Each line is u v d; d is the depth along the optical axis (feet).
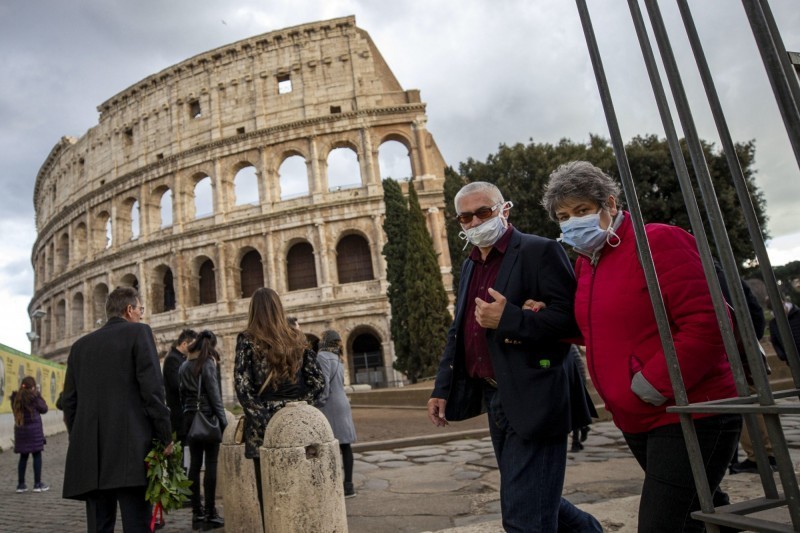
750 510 8.24
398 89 180.04
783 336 8.19
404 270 118.93
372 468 38.34
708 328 9.21
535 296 12.76
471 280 14.30
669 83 8.21
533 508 11.19
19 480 40.27
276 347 18.42
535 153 120.78
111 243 174.91
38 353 205.05
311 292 146.82
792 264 81.82
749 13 7.36
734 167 8.61
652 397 9.50
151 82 177.17
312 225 150.41
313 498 15.81
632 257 10.62
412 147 154.40
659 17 8.33
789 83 7.47
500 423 12.71
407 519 23.75
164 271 166.30
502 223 13.53
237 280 154.61
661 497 9.44
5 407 75.31
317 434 16.43
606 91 9.37
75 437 17.69
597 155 117.50
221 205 158.20
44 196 232.12
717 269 12.66
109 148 185.78
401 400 88.43
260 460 16.74
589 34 9.62
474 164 130.31
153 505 19.11
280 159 159.12
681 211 109.40
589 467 31.71
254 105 163.94
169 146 170.30
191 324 150.71
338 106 158.81
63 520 29.55
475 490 28.40
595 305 11.03
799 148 6.86
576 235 11.15
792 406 6.50
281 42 165.89
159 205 173.06
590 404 13.06
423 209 148.36
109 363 18.21
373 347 157.69
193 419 26.17
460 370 14.19
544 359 11.92
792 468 6.91
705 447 9.41
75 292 184.24
